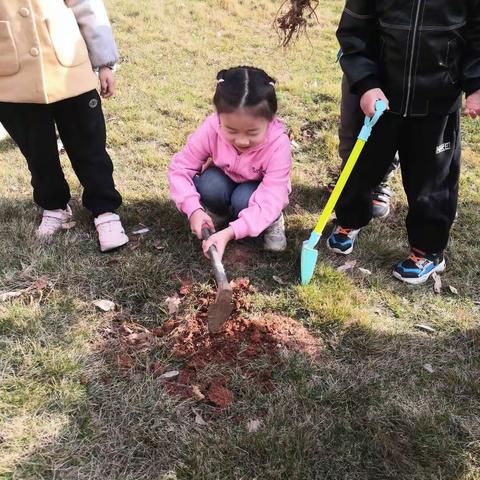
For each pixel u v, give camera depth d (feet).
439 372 8.20
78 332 8.26
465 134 14.67
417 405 7.66
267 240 9.99
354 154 8.55
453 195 9.28
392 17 7.89
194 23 20.85
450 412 7.59
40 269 9.31
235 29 20.77
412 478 6.82
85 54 8.91
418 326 8.96
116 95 15.14
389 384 7.94
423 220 9.29
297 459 6.86
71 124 9.36
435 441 7.20
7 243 9.80
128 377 7.69
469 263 10.33
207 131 9.34
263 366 7.95
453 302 9.51
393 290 9.66
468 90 8.05
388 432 7.28
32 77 8.38
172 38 19.27
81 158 9.65
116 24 19.80
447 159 8.91
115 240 9.77
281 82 16.78
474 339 8.74
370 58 8.48
